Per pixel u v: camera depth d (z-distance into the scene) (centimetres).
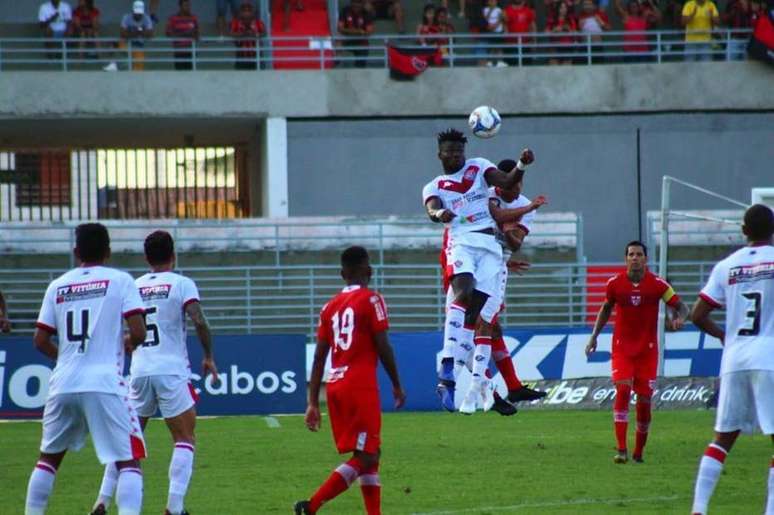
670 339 7288
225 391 6462
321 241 9144
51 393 2792
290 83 10044
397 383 2984
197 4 11106
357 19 10581
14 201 11594
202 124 10350
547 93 10169
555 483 3944
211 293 8881
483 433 5656
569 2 10656
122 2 11069
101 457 2750
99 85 9869
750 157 10288
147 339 3312
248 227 9125
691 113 10281
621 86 10206
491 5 10575
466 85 10156
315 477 4184
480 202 3369
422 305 8712
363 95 10100
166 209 11656
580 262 9044
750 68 10256
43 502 2820
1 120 9838
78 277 2820
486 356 3356
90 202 11706
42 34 10481
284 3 10731
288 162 10088
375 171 10150
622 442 4438
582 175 10225
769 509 2816
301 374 6531
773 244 2956
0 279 8825
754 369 2769
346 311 2975
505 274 3419
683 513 3306
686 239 9294
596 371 7188
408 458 4678
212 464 4569
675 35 10838
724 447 2862
